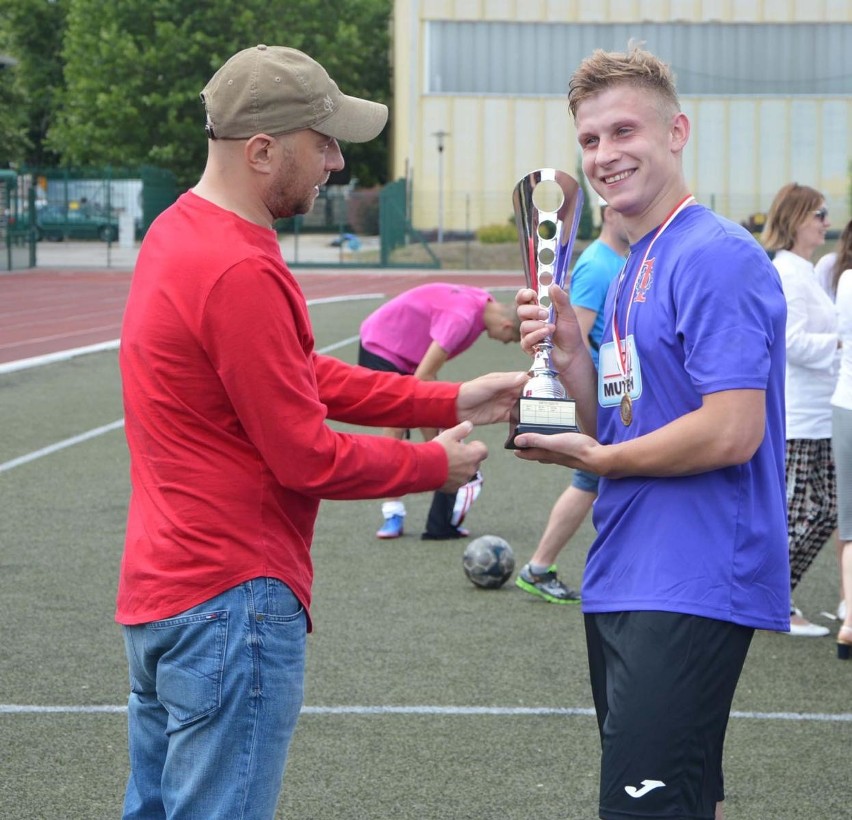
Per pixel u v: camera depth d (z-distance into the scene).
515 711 5.43
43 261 48.12
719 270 3.10
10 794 4.54
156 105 61.09
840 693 5.71
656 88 3.27
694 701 3.13
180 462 2.90
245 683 2.90
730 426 3.05
